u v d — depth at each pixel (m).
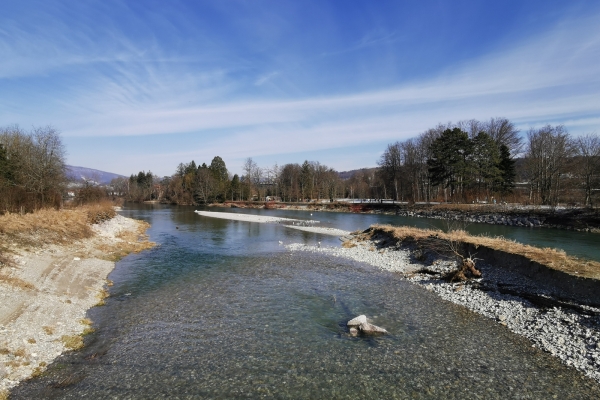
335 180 127.31
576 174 52.06
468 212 57.72
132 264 25.31
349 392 9.43
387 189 107.94
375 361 11.17
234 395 9.23
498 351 11.89
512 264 19.41
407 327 13.97
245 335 13.09
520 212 50.38
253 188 126.19
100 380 9.90
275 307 16.23
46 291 16.31
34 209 37.34
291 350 11.89
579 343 11.97
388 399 9.13
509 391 9.52
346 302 17.00
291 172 122.94
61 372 10.30
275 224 55.09
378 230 36.03
